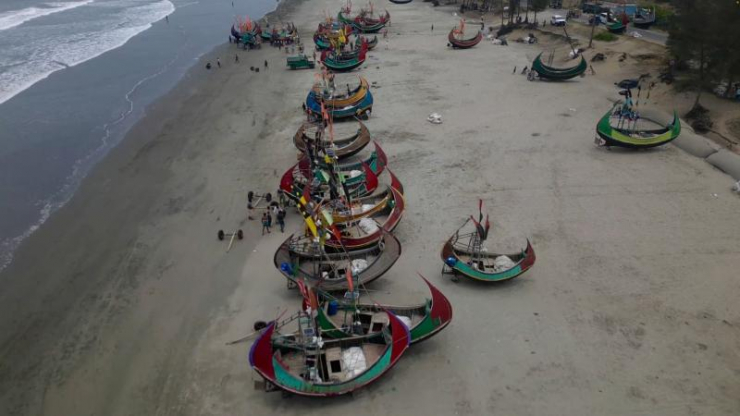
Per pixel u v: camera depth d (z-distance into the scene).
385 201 28.09
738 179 31.98
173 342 20.72
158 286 23.94
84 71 56.72
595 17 68.00
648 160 34.84
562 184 31.94
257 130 41.53
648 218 28.14
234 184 32.94
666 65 49.66
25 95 48.91
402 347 18.47
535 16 76.12
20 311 22.66
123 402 18.22
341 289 21.70
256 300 22.83
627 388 18.09
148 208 30.45
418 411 17.56
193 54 64.94
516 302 22.27
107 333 21.31
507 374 18.81
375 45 69.00
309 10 100.38
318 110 42.38
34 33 74.00
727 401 17.52
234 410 17.75
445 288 23.27
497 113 43.84
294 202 29.81
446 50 66.56
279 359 18.06
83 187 32.84
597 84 50.78
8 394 18.70
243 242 27.05
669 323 20.88
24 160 36.22
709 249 25.39
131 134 40.72
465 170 33.88
